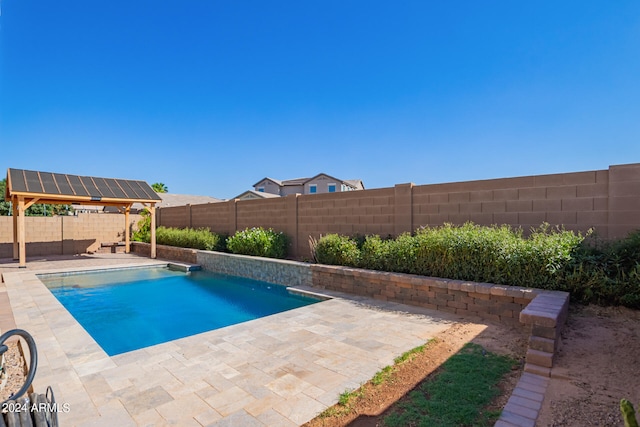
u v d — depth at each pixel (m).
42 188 14.56
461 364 4.10
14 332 2.28
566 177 6.57
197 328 7.41
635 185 5.84
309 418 3.11
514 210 7.21
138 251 19.89
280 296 9.80
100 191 16.34
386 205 9.48
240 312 8.54
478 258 6.61
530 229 7.00
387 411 3.15
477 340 4.97
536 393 3.29
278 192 44.19
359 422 3.00
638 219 5.80
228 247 13.91
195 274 13.55
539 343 3.87
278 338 5.25
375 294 7.91
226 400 3.46
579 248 5.82
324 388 3.66
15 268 13.44
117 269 14.02
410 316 6.38
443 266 7.08
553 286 5.73
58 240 18.80
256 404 3.37
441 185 8.31
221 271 13.39
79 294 10.51
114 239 20.97
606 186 6.14
